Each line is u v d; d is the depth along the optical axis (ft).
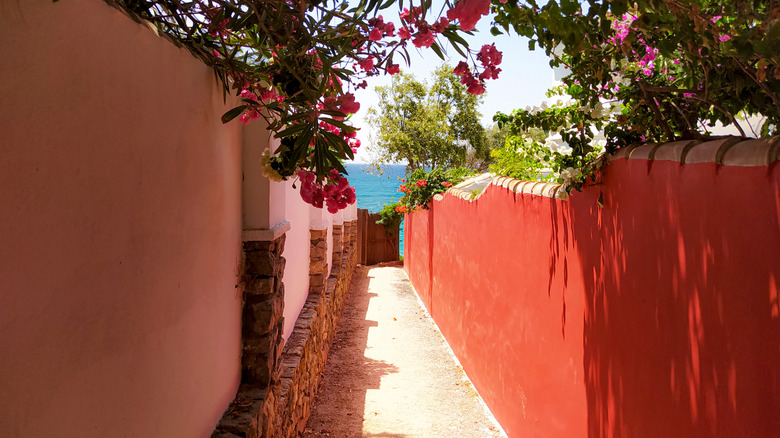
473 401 22.39
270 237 11.84
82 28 5.15
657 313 9.25
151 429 7.02
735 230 7.24
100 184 5.57
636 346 9.98
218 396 10.19
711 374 7.75
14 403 4.29
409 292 49.88
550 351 14.51
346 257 47.34
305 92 8.38
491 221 21.29
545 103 12.25
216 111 9.84
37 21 4.47
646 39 8.16
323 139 8.39
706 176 7.91
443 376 25.82
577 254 12.76
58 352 4.88
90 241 5.40
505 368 18.92
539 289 15.43
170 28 8.30
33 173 4.47
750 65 8.44
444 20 7.66
